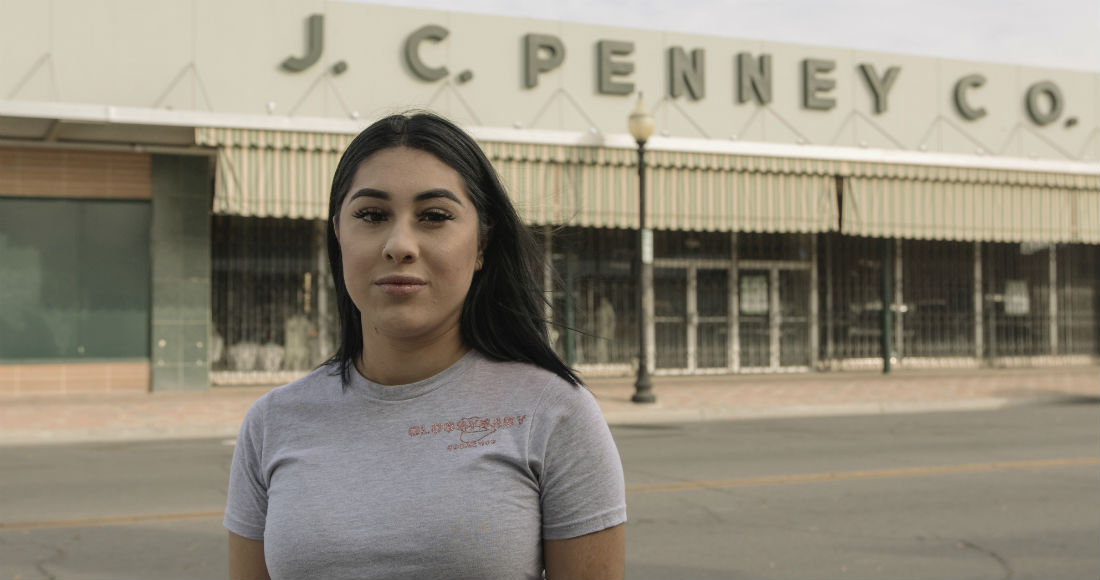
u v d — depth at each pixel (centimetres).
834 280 2117
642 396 1505
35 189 1554
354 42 1644
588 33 1777
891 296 2155
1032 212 1998
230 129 1477
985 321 2222
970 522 703
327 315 1753
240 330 1719
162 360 1599
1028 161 1942
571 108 1766
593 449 163
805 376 1989
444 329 168
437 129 167
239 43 1590
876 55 1961
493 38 1722
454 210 163
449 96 1695
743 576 564
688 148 1702
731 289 2044
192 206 1611
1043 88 2077
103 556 611
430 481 159
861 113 1947
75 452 1094
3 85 1497
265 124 1485
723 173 1775
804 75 1908
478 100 1712
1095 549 624
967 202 1952
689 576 565
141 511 746
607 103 1786
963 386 1794
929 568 580
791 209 1825
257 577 176
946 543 641
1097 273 2298
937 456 1025
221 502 783
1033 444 1125
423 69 1667
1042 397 1641
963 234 1948
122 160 1588
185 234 1608
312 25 1617
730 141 1727
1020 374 2047
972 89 2038
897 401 1563
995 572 571
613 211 1697
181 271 1606
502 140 1612
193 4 1571
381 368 170
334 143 1532
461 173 167
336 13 1634
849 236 2128
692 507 755
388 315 161
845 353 2119
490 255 177
